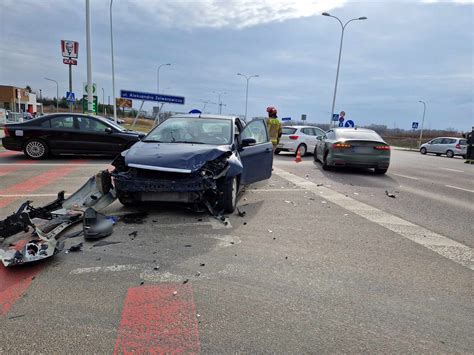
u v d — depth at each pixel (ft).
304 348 7.47
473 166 59.00
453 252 13.51
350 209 19.97
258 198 21.84
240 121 23.65
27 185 23.18
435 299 9.76
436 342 7.83
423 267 11.94
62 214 14.62
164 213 16.94
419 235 15.56
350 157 35.04
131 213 16.80
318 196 23.22
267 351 7.34
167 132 19.36
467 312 9.14
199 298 9.35
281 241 13.92
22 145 35.53
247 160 20.30
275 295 9.64
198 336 7.77
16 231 12.12
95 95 63.93
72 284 9.85
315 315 8.73
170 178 15.08
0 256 10.73
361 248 13.55
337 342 7.70
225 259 11.90
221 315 8.59
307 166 40.75
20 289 9.49
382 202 22.44
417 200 23.70
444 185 31.73
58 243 12.16
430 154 108.06
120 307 8.80
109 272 10.62
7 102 202.90
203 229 14.89
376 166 35.68
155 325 8.11
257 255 12.37
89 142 36.09
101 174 16.47
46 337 7.56
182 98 78.13
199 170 15.21
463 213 20.38
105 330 7.87
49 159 36.86
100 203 16.12
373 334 8.04
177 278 10.43
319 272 11.20
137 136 36.99
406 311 9.07
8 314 8.36
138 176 15.20
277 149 55.01
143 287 9.82
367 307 9.19
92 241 12.98
